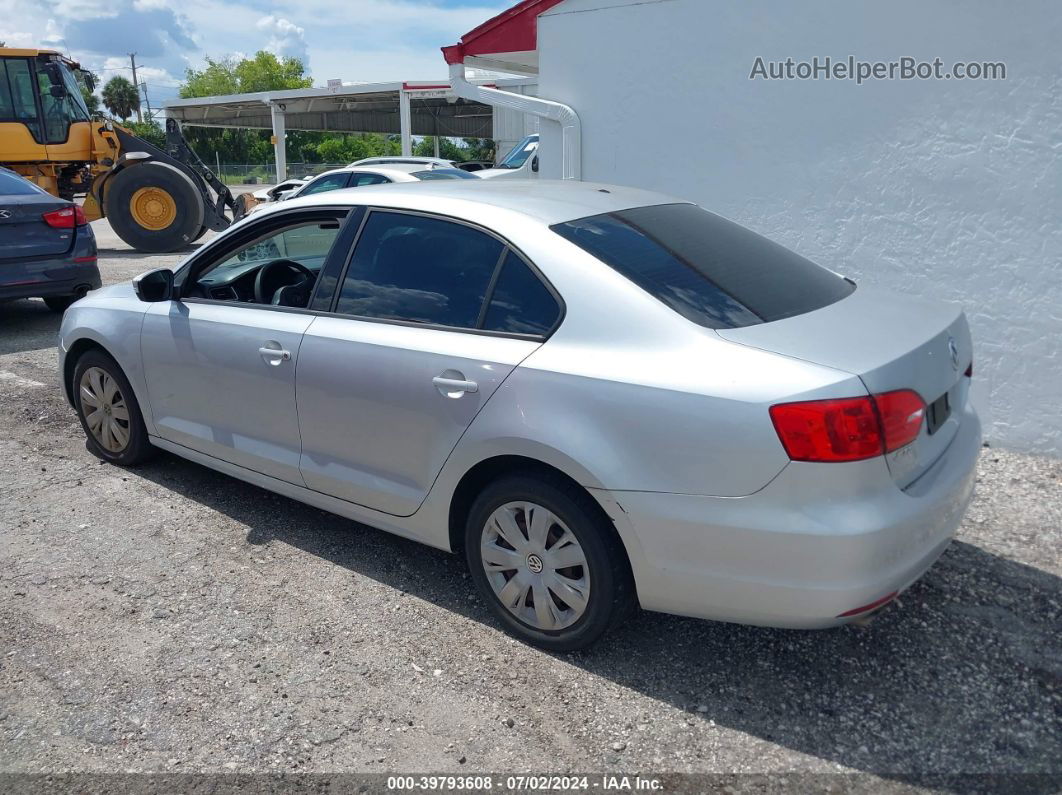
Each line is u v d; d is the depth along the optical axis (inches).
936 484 110.8
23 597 142.9
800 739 109.5
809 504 101.4
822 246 217.3
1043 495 175.5
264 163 2891.2
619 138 247.4
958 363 122.6
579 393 114.6
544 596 124.5
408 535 140.2
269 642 130.5
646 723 112.8
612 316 116.5
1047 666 122.9
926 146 197.9
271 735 111.0
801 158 216.4
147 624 135.2
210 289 174.2
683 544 109.0
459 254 133.4
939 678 120.7
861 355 106.3
